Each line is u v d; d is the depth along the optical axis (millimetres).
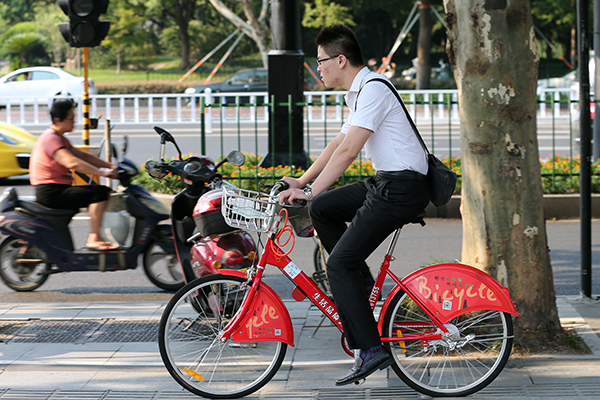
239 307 5016
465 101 5684
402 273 8570
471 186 5766
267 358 5090
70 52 62500
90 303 7402
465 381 5090
